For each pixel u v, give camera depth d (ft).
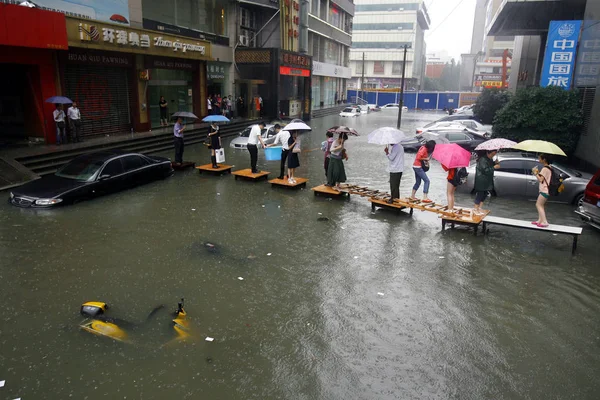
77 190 37.58
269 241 30.40
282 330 19.63
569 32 63.05
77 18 53.21
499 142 32.42
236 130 89.35
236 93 103.60
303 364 17.33
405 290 23.71
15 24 44.73
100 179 39.68
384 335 19.47
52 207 35.91
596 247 30.30
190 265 26.13
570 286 24.49
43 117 53.52
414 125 130.52
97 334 18.95
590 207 32.37
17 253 27.17
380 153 72.64
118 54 63.67
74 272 24.84
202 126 80.74
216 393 15.61
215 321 20.22
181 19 83.05
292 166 44.42
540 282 24.93
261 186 46.26
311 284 24.13
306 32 125.18
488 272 26.16
